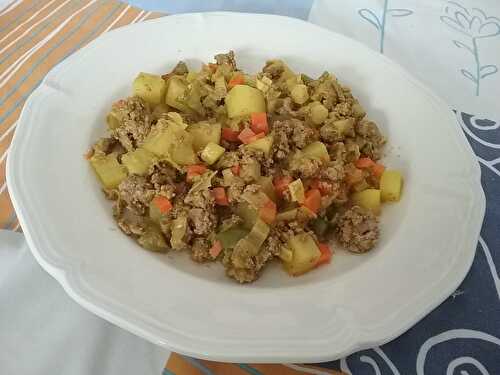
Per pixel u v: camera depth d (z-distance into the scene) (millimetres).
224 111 227
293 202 193
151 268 167
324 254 182
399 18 298
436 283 161
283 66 240
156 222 189
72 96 220
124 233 181
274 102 225
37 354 154
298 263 177
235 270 173
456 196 188
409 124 221
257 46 255
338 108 223
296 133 210
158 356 156
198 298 158
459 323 170
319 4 303
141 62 243
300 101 228
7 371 150
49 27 278
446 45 283
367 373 157
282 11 298
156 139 202
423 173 201
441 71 267
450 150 203
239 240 180
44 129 203
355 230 185
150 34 248
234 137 217
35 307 165
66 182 190
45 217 172
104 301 151
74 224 175
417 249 174
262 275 179
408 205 192
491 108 249
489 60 275
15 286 169
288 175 199
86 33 275
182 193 197
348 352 144
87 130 214
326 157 206
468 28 295
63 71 224
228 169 197
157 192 191
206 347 141
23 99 240
